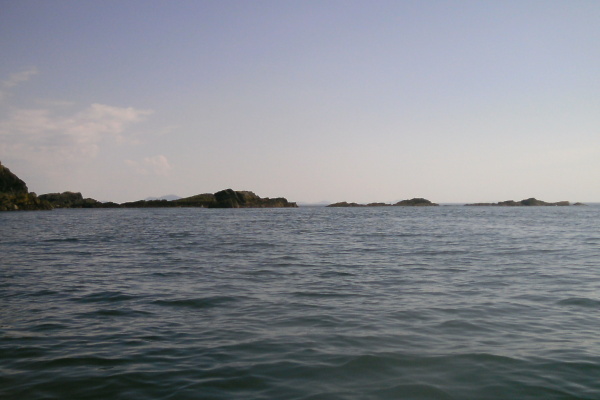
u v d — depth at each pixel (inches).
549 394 223.3
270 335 321.4
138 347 296.5
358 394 224.1
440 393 225.0
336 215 3137.3
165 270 622.8
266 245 975.6
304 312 386.6
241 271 612.4
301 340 309.3
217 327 342.6
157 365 263.7
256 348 293.0
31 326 347.6
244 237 1198.9
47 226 1749.5
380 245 968.9
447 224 1872.5
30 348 294.5
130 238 1170.6
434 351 285.1
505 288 486.3
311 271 611.2
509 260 714.8
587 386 231.8
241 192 5816.9
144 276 572.7
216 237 1199.6
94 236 1239.5
